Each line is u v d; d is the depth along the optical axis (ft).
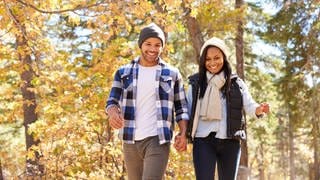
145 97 14.38
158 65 14.71
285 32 59.93
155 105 14.33
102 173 28.50
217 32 46.91
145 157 14.21
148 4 21.80
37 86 29.73
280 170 187.83
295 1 57.67
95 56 27.14
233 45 57.67
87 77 27.30
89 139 28.89
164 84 14.49
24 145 39.17
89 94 27.43
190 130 14.98
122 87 14.82
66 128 27.99
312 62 56.80
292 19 59.16
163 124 14.20
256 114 14.79
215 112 14.87
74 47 45.52
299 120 62.18
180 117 14.80
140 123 14.28
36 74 29.22
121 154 28.86
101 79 27.07
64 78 27.91
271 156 170.50
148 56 14.43
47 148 28.91
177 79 14.84
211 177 14.52
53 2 24.17
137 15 22.00
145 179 13.92
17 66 28.55
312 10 57.06
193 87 15.26
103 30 23.04
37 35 27.76
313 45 56.85
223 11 41.63
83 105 27.81
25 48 27.53
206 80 15.16
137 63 14.76
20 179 29.86
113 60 26.43
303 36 59.06
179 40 51.47
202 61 15.20
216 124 14.90
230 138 14.80
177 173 29.32
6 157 36.50
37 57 27.99
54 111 28.66
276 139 138.72
